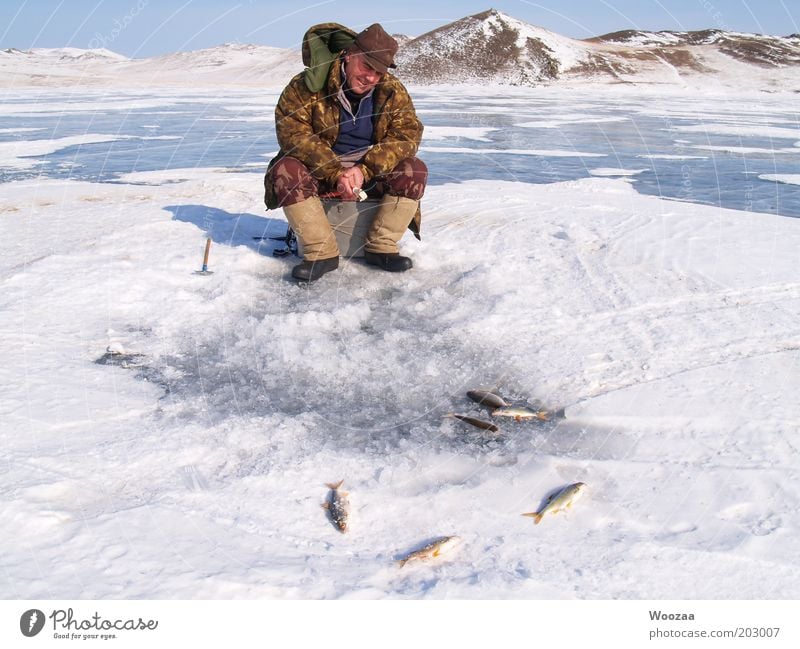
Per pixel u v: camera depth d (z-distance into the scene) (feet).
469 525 7.29
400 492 7.85
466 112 69.41
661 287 14.08
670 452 8.58
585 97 103.81
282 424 9.23
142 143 43.01
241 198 22.84
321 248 14.65
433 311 13.21
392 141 14.03
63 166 32.42
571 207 21.45
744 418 9.22
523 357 11.30
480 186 26.40
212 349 11.53
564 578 6.43
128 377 10.44
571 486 7.63
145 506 7.27
